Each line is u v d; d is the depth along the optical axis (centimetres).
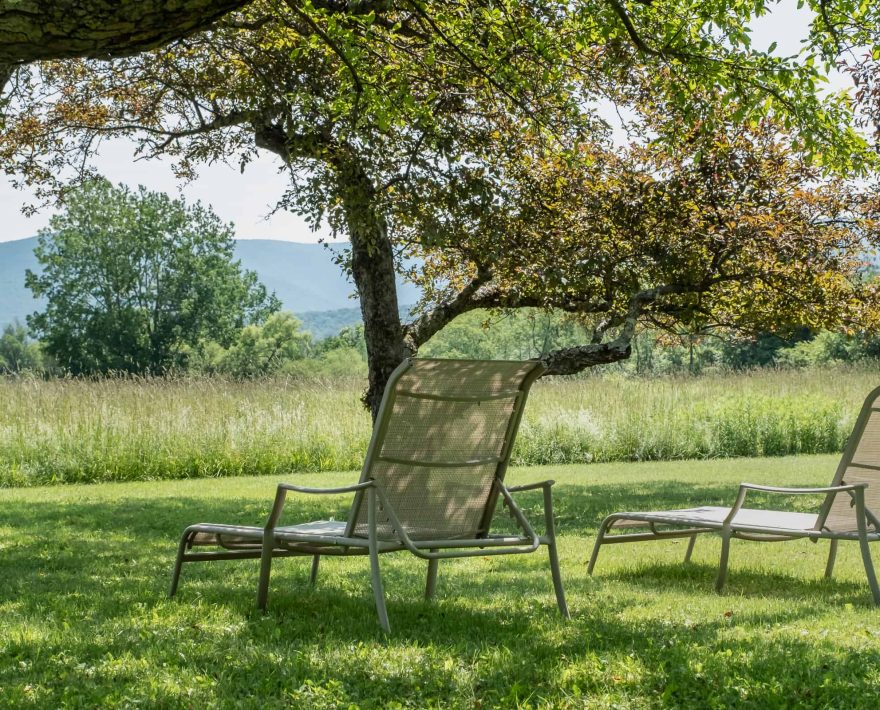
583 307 1072
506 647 398
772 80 848
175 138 1183
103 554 734
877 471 556
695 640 416
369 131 840
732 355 4125
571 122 895
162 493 1282
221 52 978
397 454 459
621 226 1052
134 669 363
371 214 854
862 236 1091
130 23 321
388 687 342
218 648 400
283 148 1008
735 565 684
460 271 1232
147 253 6662
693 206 1051
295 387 1802
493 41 824
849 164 890
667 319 1179
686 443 1828
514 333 5444
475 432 480
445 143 849
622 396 1933
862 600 534
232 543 529
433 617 472
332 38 711
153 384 1683
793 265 1050
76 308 6488
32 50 329
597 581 607
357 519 461
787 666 367
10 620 467
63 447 1496
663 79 930
